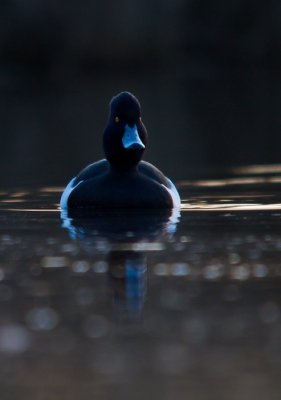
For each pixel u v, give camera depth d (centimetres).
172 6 5731
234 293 582
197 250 765
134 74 5725
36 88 5016
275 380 407
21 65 5512
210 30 5812
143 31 5688
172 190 1210
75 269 677
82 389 399
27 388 401
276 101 3816
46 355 449
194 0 5766
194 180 1664
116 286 609
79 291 594
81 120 3341
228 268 672
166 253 750
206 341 470
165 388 398
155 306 547
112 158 1143
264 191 1420
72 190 1171
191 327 497
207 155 2203
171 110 3612
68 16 5553
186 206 1190
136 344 466
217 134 2731
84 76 5659
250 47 5884
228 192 1419
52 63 5562
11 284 621
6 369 428
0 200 1338
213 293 584
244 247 779
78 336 483
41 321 512
